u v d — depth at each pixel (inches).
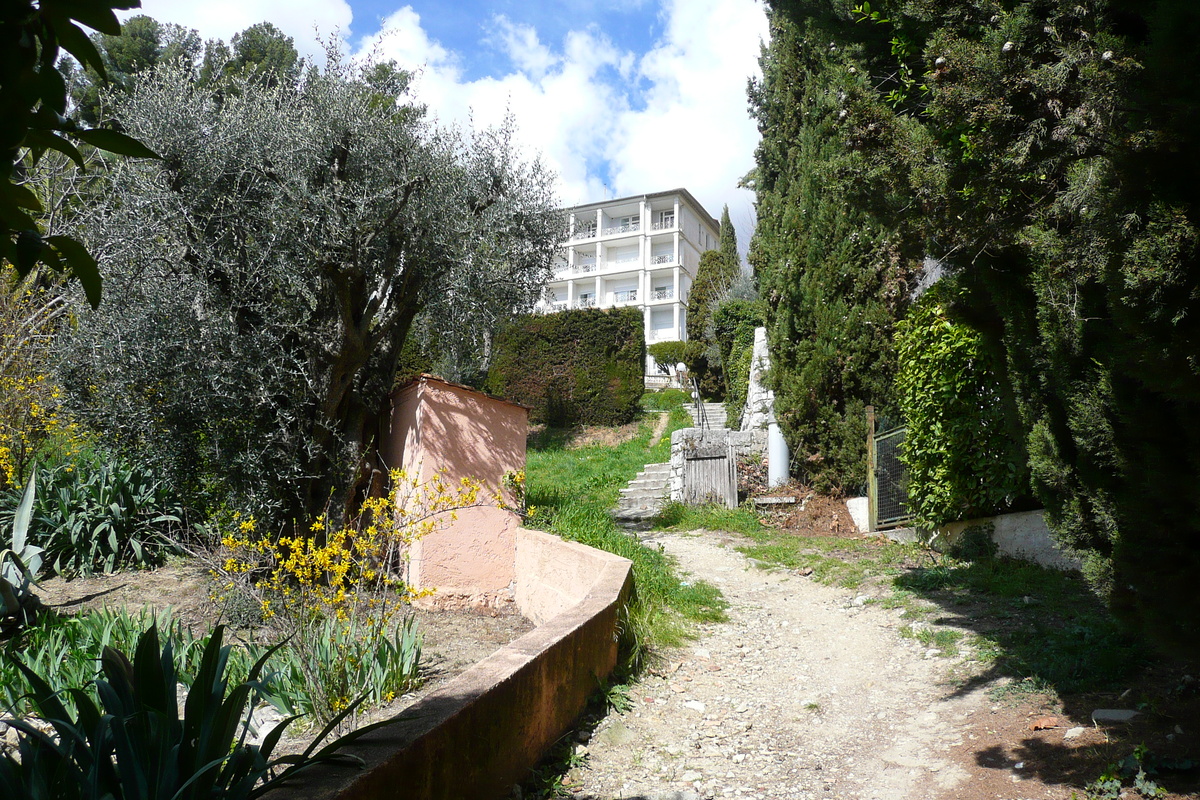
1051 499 175.0
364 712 174.4
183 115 257.0
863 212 205.0
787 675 222.2
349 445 293.6
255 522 241.9
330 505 283.6
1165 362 113.2
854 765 163.0
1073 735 154.3
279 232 261.6
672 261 2183.8
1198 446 120.0
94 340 271.1
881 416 442.3
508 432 312.5
